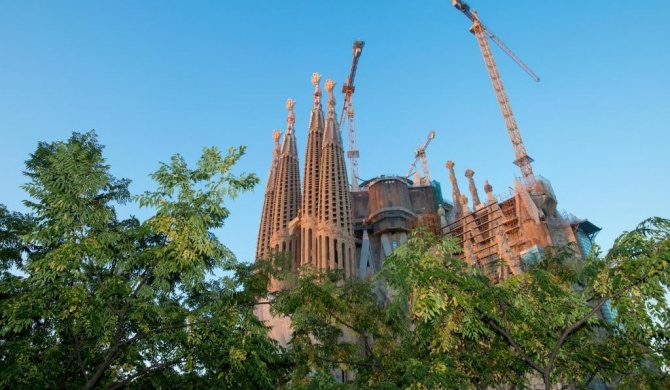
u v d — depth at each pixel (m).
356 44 150.88
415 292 16.44
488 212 94.12
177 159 16.75
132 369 17.48
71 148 16.80
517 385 19.98
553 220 87.94
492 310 16.59
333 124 99.50
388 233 92.44
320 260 81.69
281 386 24.84
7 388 13.73
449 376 15.54
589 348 18.53
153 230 15.25
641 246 15.27
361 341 46.56
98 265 15.32
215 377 17.14
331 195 88.25
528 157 109.06
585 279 20.17
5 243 17.70
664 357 16.58
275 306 24.83
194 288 17.98
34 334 16.06
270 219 105.06
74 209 15.19
